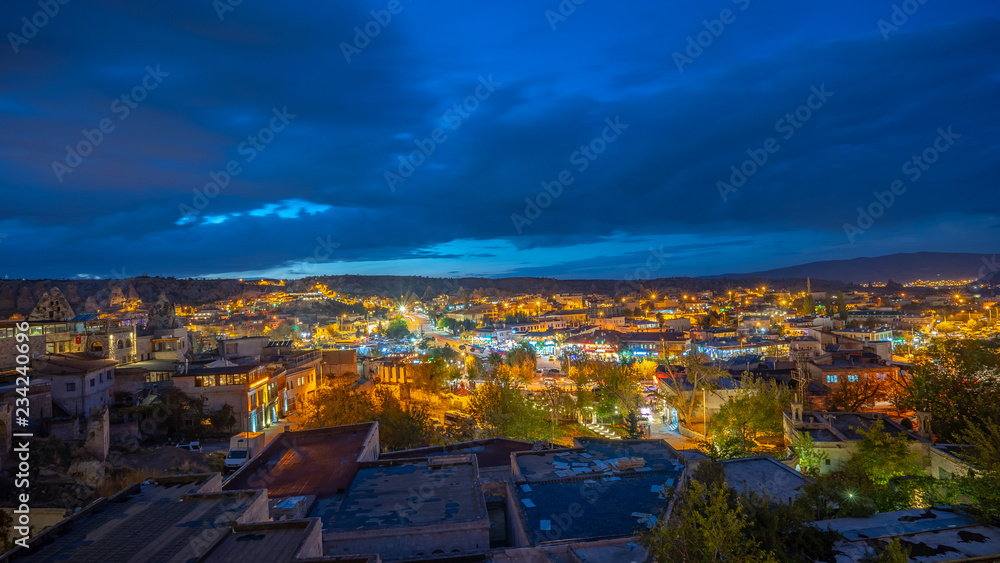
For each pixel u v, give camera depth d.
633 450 31.06
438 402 103.25
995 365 43.88
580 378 94.25
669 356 127.62
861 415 45.12
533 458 30.33
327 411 60.41
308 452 31.38
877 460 33.06
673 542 16.91
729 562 16.17
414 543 20.19
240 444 61.12
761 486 26.52
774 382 63.47
